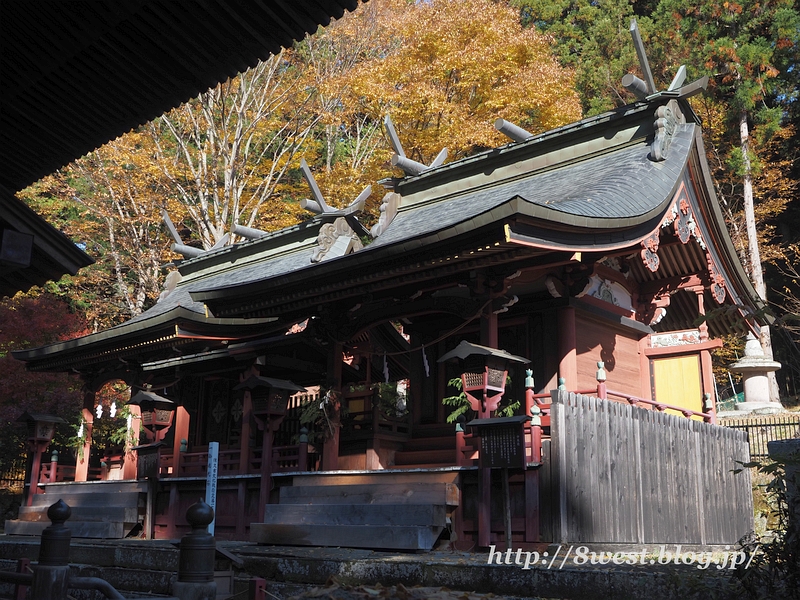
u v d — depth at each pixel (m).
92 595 9.60
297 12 6.58
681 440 11.82
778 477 5.22
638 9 42.19
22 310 24.73
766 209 32.16
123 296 31.70
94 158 28.84
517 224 9.32
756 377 26.42
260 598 5.93
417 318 14.81
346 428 14.66
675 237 13.00
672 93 13.17
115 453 24.53
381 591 6.78
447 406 14.23
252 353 15.37
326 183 29.55
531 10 40.78
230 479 13.38
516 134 15.00
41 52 7.05
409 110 27.28
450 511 9.90
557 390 9.32
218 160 29.70
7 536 15.68
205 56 7.18
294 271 12.16
